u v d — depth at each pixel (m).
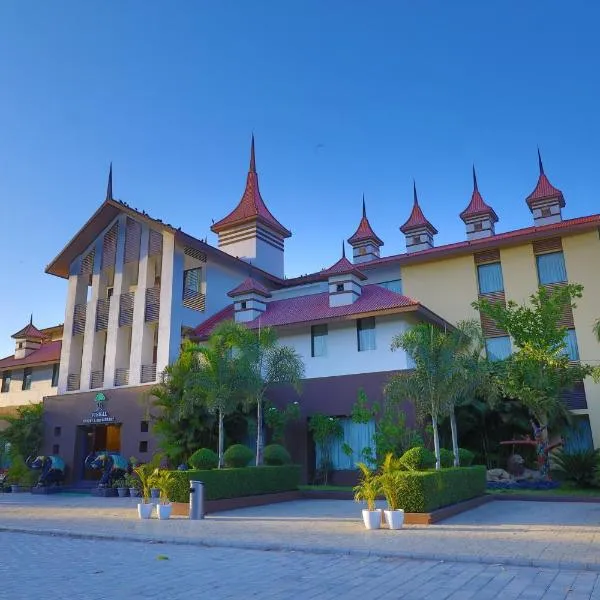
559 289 22.92
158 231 28.23
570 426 22.42
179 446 22.00
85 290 31.31
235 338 19.67
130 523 13.87
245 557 9.50
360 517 14.47
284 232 36.34
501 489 19.78
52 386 33.22
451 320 27.77
